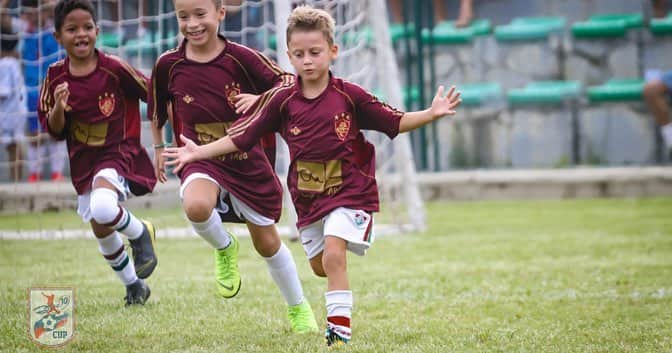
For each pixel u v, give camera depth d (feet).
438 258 44.55
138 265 31.09
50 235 54.70
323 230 26.86
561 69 86.17
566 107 83.97
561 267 41.04
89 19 30.76
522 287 36.11
